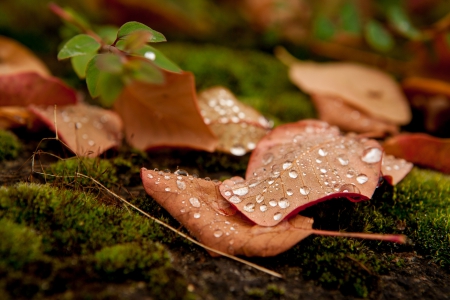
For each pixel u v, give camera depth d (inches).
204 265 7.9
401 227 8.7
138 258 7.7
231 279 7.8
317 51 14.8
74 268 7.6
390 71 14.1
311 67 12.1
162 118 9.5
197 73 12.1
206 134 9.4
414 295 7.9
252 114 10.0
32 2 13.9
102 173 8.8
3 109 9.7
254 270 7.9
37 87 9.8
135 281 7.6
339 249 8.2
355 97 11.3
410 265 8.3
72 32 12.1
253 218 8.0
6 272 7.4
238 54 13.1
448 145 9.5
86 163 9.0
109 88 8.9
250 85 12.2
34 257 7.6
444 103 11.6
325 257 8.1
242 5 15.8
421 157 9.7
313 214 8.6
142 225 8.2
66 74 12.2
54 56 13.0
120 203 8.6
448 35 11.5
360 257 8.1
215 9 16.0
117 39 8.6
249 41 14.9
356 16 12.6
